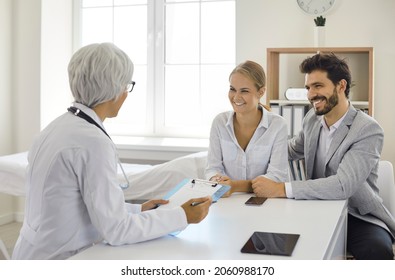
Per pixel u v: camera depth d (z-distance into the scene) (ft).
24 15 14.84
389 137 12.71
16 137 15.17
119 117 15.94
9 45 14.93
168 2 15.14
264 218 6.05
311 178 8.31
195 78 15.12
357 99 12.79
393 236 8.01
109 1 15.67
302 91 12.46
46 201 5.10
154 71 15.35
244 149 7.93
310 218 6.05
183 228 5.26
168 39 15.25
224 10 14.73
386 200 8.52
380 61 12.66
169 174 10.93
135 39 15.56
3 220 15.21
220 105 14.99
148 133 15.55
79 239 5.22
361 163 7.31
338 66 7.57
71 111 5.34
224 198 7.21
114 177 5.07
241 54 13.62
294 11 13.19
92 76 5.17
